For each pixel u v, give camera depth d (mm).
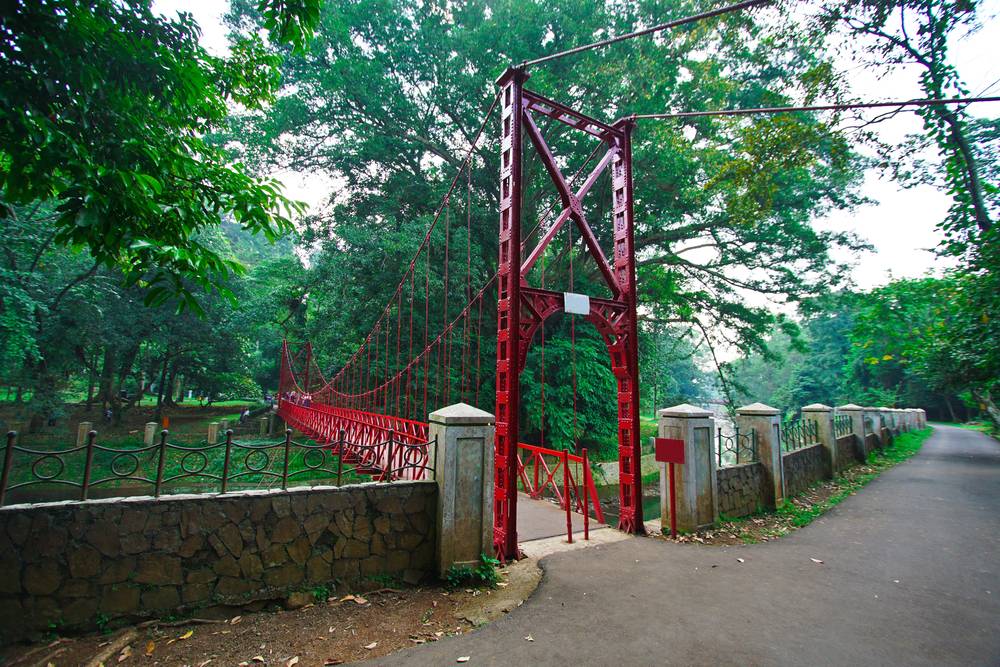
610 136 5820
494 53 15234
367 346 14562
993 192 8180
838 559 4375
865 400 29469
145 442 15469
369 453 6996
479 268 16141
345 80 15430
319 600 3332
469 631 2965
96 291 13703
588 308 5109
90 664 2512
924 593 3586
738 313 16438
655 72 13742
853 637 2885
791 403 35438
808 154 8461
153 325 17844
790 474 7160
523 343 4668
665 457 5172
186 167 2814
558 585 3684
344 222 17547
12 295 9805
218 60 3414
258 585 3203
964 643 2830
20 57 2320
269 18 2900
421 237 14617
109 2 2637
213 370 23375
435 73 16578
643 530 5141
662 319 17609
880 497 7336
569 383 14891
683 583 3736
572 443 14844
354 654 2689
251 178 3023
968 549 4711
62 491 9453
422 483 3857
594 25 14648
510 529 4273
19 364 12812
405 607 3330
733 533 5160
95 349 18125
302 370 25438
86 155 2213
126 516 2924
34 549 2697
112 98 2668
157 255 2287
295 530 3363
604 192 15219
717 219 14906
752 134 8367
